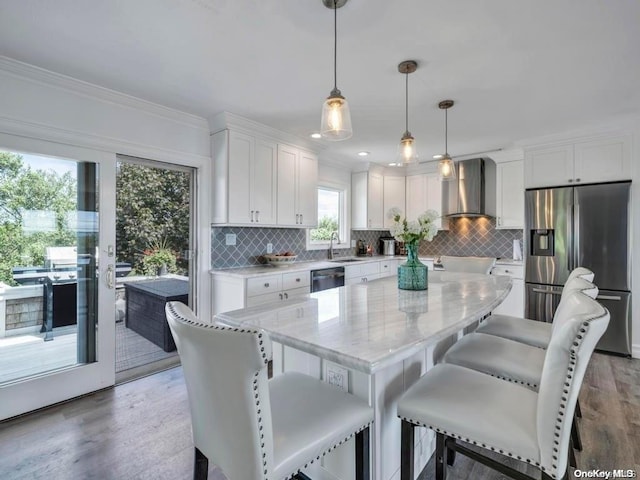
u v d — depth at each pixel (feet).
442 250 17.34
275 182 11.55
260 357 2.68
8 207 7.18
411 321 4.55
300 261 14.38
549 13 5.44
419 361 5.53
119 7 5.29
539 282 12.16
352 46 6.40
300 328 4.22
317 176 13.55
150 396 7.99
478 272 10.27
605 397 7.91
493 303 5.81
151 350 9.77
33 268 7.52
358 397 4.26
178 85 8.06
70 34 6.01
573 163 11.58
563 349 3.12
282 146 11.82
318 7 5.29
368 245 18.24
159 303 9.93
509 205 14.10
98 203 8.36
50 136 7.53
